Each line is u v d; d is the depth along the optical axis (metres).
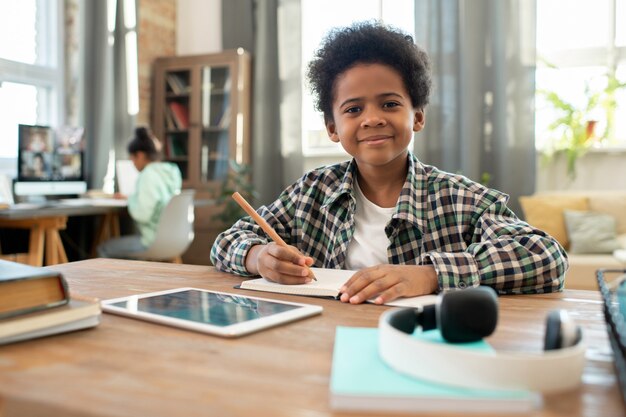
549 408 0.39
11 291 0.56
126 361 0.50
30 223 3.11
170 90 4.89
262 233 1.19
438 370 0.41
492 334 0.55
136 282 0.95
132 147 3.66
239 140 4.70
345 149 1.12
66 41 4.26
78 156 3.81
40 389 0.43
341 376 0.42
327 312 0.72
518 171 4.15
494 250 0.87
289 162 4.73
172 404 0.40
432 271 0.84
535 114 4.14
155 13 4.92
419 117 1.25
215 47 5.11
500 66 4.13
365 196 1.21
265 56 4.75
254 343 0.57
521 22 4.12
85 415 0.39
